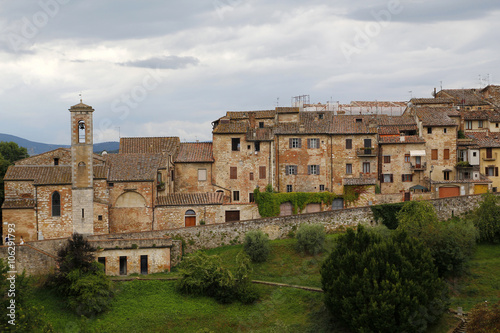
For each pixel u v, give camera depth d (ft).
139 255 211.20
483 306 170.30
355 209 250.37
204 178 276.62
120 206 240.73
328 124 286.87
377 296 171.22
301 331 181.78
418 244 191.52
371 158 279.90
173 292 200.23
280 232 241.55
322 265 193.06
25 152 321.52
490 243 231.71
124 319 183.21
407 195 283.18
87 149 230.89
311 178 279.08
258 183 278.26
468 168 290.15
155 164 248.52
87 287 184.96
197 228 230.89
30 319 164.96
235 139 278.26
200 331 177.06
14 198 228.84
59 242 205.46
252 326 187.62
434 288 179.32
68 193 229.66
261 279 214.48
